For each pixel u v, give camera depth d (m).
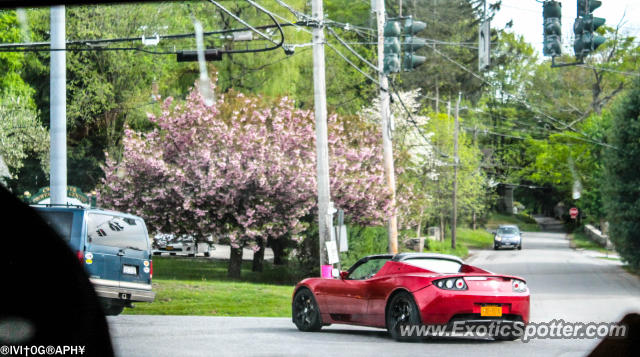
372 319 11.49
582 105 73.56
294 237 30.22
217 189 29.16
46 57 41.06
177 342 10.70
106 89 42.50
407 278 10.99
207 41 45.06
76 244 13.75
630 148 39.25
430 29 79.56
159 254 45.09
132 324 13.81
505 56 87.88
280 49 45.84
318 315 12.57
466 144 66.69
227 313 17.78
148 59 43.19
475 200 65.81
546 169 69.44
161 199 29.39
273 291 21.78
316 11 22.05
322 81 22.39
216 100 31.84
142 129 45.38
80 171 46.97
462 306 10.57
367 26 69.94
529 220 107.81
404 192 39.66
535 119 87.88
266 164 29.50
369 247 34.88
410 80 79.25
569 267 39.72
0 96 38.00
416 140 50.09
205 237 30.42
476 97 88.00
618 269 38.50
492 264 42.28
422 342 10.93
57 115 17.31
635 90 40.25
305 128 32.09
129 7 42.84
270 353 9.48
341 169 31.89
